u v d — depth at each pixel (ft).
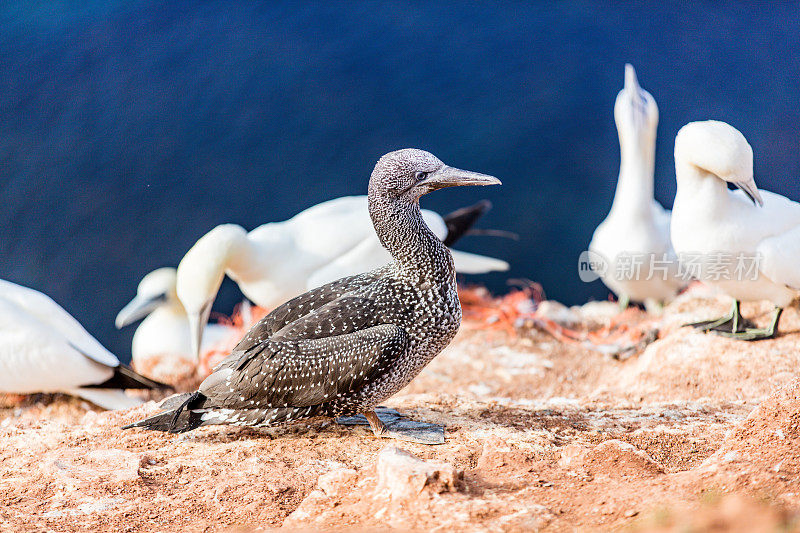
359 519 20.02
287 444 25.63
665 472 23.13
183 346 48.88
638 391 35.06
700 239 35.09
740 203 35.04
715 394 33.58
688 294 46.06
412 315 24.94
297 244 43.55
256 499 22.21
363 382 24.22
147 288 50.06
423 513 19.69
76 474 23.93
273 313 26.04
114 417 28.94
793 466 20.16
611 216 48.65
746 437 22.27
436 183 24.62
